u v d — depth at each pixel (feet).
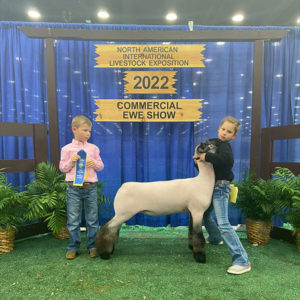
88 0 10.07
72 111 10.64
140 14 11.15
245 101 10.63
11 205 8.23
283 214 8.81
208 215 8.50
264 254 7.97
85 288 5.80
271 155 10.00
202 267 6.96
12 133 9.21
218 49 10.43
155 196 7.26
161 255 7.87
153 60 10.07
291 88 10.69
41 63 10.51
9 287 5.86
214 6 10.50
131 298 5.37
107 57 10.04
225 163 6.60
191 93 10.60
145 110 10.20
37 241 9.20
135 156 10.91
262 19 11.57
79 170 7.28
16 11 10.84
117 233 7.64
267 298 5.40
